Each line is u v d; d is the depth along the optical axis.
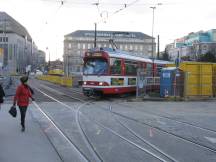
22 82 13.85
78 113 20.22
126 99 30.83
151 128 15.40
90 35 139.88
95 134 13.59
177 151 10.90
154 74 38.09
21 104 13.73
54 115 19.17
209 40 124.12
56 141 12.10
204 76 31.70
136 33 128.62
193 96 31.34
